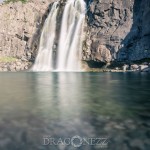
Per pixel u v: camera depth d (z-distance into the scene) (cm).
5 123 1586
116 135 1325
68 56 15225
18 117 1767
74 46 15125
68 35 15562
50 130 1420
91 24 14875
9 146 1162
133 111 2000
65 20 15875
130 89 3816
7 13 17625
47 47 16150
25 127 1483
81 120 1673
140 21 13262
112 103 2445
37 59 16300
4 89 3956
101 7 14488
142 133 1362
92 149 1133
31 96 3062
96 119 1698
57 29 16075
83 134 1344
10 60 16400
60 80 6222
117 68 13200
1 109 2117
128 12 13800
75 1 15838
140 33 13200
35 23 17138
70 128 1461
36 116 1808
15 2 17825
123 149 1133
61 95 3156
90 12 14975
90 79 6488
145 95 3078
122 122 1612
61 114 1881
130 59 13262
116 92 3441
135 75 8100
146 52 12606
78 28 15225
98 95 3127
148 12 12762
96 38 14525
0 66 15938
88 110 2058
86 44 14762
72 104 2403
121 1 14050
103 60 14138
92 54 14512
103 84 4831
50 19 16500
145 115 1833
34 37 16925
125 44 13588
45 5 17350
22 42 17000
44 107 2220
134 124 1559
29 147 1149
